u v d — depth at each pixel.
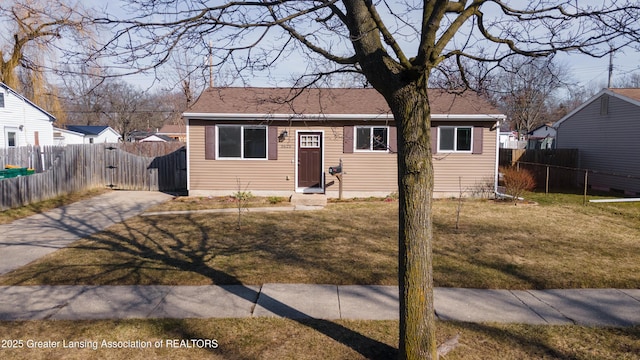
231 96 15.89
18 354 4.10
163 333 4.54
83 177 16.58
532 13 4.24
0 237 9.13
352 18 3.89
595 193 17.20
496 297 5.68
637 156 16.81
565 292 5.89
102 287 5.95
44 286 6.00
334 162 14.92
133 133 53.28
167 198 15.16
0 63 19.34
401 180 3.77
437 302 5.48
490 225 10.18
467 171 14.84
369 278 6.30
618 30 3.83
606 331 4.65
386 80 3.72
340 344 4.32
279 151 14.96
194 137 15.00
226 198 14.73
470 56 4.45
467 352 4.16
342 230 9.62
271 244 8.32
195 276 6.38
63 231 9.77
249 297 5.59
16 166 15.39
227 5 4.01
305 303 5.39
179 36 3.90
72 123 52.31
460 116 14.20
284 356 4.09
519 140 39.69
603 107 18.83
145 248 8.06
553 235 9.16
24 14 10.35
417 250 3.73
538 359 4.04
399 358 3.87
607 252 7.81
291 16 3.87
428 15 3.68
